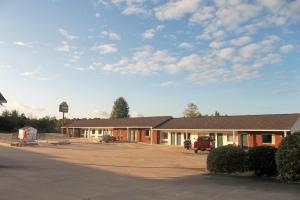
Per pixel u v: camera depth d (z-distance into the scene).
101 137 66.19
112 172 18.70
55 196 11.48
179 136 55.59
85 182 14.58
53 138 63.81
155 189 13.17
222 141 48.28
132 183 14.61
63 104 53.16
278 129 40.94
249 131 44.69
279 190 13.27
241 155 18.95
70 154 32.50
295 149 15.55
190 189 13.30
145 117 68.62
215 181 15.73
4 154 29.83
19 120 82.88
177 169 21.72
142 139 63.41
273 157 17.50
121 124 68.69
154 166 23.55
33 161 23.98
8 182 14.17
